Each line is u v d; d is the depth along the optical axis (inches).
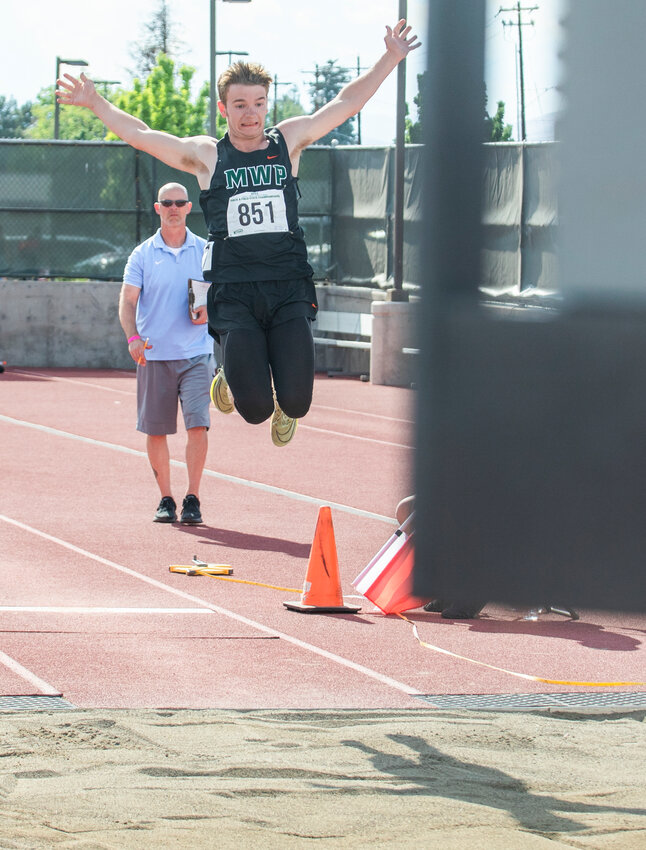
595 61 108.7
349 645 494.3
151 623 523.2
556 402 111.3
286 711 395.2
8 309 2009.1
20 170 1984.5
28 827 275.3
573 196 110.3
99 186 1991.9
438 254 115.1
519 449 111.8
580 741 367.9
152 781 315.9
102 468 1008.9
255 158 400.8
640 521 108.7
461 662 470.9
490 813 294.8
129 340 762.2
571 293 110.4
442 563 115.9
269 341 408.2
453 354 114.3
